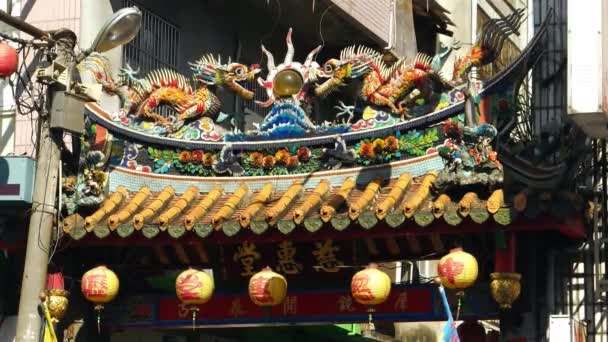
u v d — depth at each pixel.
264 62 20.70
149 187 14.69
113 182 14.55
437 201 12.89
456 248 12.95
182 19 18.52
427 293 13.78
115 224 13.67
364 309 14.05
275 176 14.48
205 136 14.77
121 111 14.84
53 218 13.73
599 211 13.49
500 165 12.87
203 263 14.63
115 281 14.03
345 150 14.17
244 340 18.67
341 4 18.89
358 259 14.08
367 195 13.48
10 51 13.89
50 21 16.06
